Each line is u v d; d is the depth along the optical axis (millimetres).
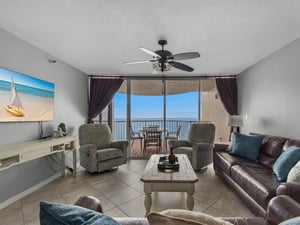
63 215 726
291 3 1853
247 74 4270
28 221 2074
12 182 2549
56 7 1941
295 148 2178
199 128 4535
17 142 2639
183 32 2494
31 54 2904
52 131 3424
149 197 2104
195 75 4902
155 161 2887
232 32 2490
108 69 4391
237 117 4043
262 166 2664
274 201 1269
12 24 2291
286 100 2930
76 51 3215
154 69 2979
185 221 715
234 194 2760
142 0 1816
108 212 2275
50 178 3338
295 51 2730
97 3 1868
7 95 2418
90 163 3572
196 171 3875
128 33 2531
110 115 5227
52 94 3352
